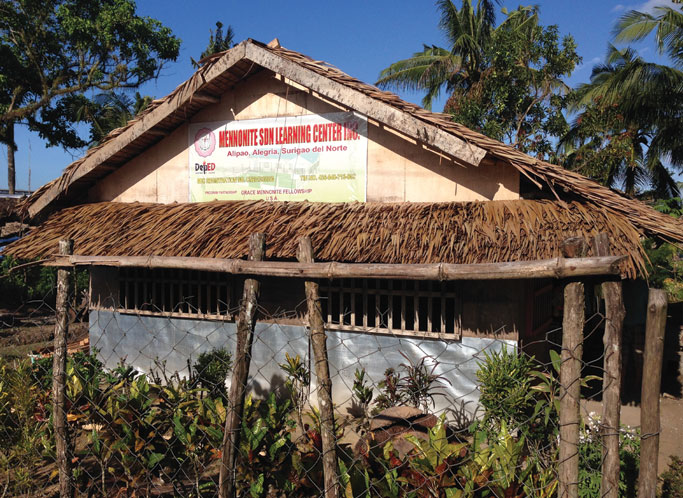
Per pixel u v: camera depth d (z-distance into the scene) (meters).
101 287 8.91
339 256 5.98
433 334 6.57
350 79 7.04
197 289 8.16
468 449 3.94
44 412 5.39
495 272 2.73
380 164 7.43
